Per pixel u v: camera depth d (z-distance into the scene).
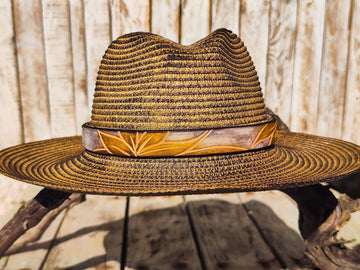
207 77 1.21
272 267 1.63
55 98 2.44
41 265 1.70
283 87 2.56
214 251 1.80
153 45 1.23
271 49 2.51
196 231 2.02
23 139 2.45
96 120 1.34
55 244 1.90
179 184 1.07
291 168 1.22
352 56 2.54
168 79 1.19
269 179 1.09
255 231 2.01
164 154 1.15
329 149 1.43
